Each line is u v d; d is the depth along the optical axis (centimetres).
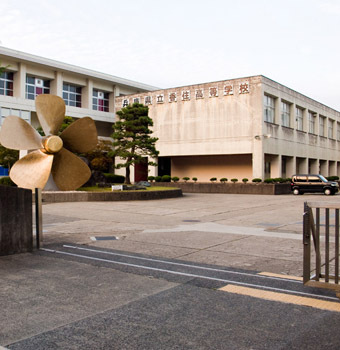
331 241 959
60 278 615
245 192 3200
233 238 998
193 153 3591
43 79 4122
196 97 3581
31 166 1944
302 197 2703
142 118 2605
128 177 2702
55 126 2036
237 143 3369
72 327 419
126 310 470
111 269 672
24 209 821
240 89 3356
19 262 727
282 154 3581
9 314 457
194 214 1598
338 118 5034
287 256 781
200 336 396
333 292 541
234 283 586
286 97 3666
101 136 4475
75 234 1068
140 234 1068
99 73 4406
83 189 2434
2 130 1853
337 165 5125
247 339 390
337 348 371
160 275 632
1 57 3641
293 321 436
